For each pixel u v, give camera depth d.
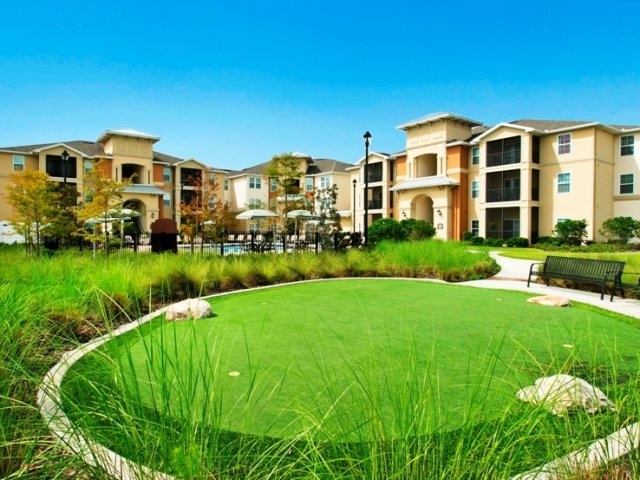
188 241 30.78
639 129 28.64
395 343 5.62
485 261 13.94
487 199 32.81
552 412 3.08
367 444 2.51
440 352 5.22
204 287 9.66
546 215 30.58
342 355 5.07
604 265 9.70
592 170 28.22
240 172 52.50
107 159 39.00
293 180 32.91
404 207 37.25
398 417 2.50
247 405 3.03
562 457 2.45
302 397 3.80
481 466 2.30
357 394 3.80
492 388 3.86
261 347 5.38
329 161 50.22
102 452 2.43
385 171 39.94
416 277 12.78
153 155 44.47
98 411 2.88
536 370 4.45
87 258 10.55
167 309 6.87
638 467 2.41
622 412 3.04
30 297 5.23
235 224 51.03
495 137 31.78
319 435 2.96
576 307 8.20
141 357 4.84
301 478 2.37
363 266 13.13
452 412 3.40
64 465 2.28
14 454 2.48
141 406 2.64
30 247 16.67
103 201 16.52
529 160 29.95
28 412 2.93
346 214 44.84
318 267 12.72
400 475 2.18
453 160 34.31
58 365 4.09
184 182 45.50
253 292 9.89
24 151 35.94
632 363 4.72
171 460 2.36
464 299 8.98
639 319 7.18
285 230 28.34
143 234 28.11
